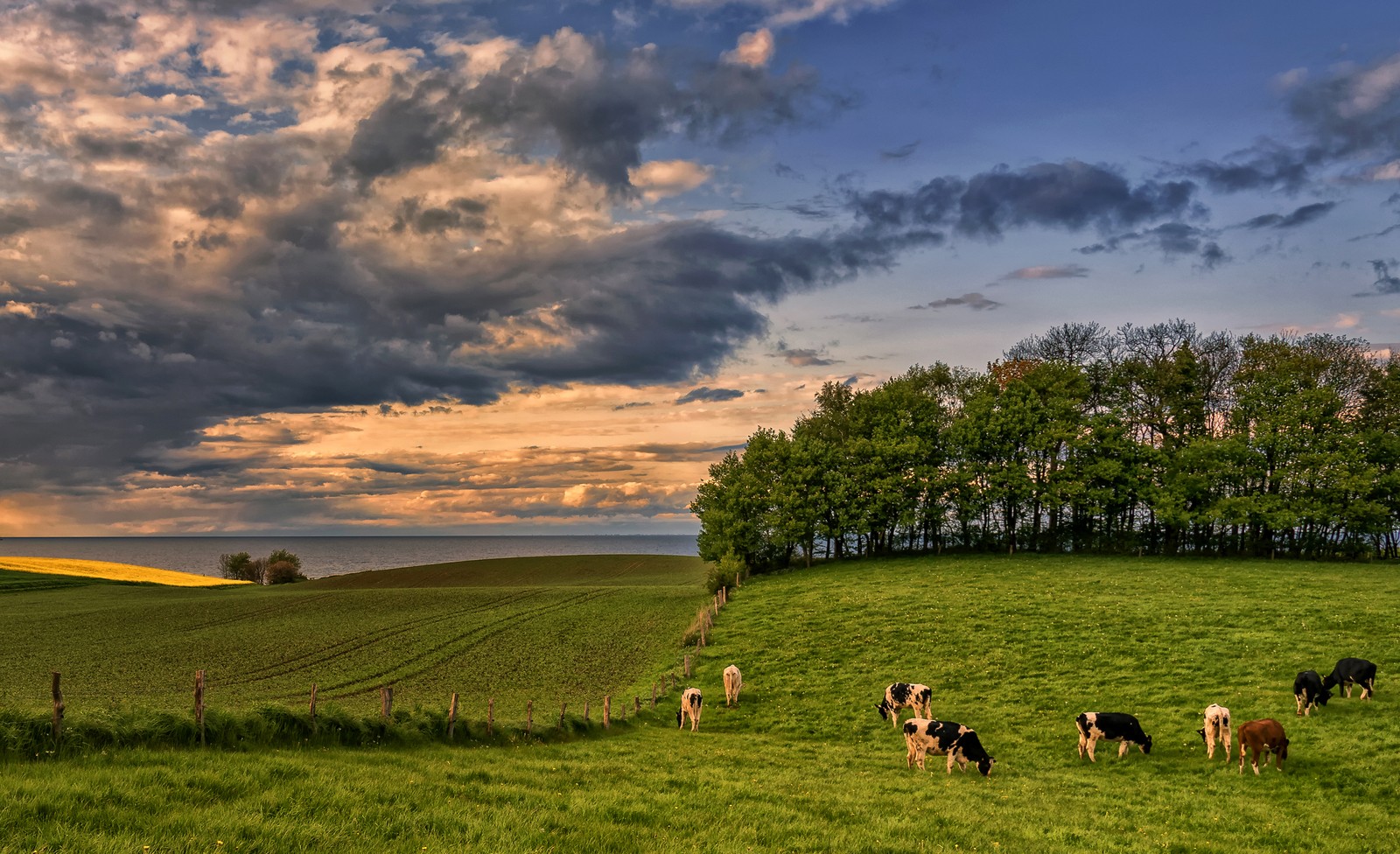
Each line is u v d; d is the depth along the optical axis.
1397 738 26.94
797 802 20.61
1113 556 81.31
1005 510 89.00
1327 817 21.47
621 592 89.50
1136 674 38.00
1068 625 47.53
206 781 16.83
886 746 31.98
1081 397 88.69
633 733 33.81
